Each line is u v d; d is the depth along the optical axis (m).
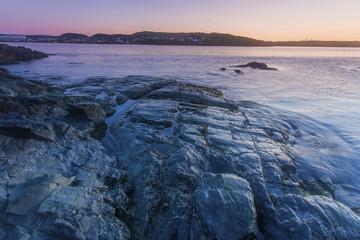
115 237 3.71
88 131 7.76
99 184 4.68
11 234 3.32
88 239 3.45
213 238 3.71
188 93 12.41
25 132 5.81
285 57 69.12
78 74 23.12
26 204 3.64
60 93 11.93
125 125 8.53
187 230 3.94
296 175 6.54
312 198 4.86
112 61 39.50
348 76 27.47
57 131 6.57
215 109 10.70
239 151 6.90
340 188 6.26
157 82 15.98
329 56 79.81
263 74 28.52
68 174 5.16
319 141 8.88
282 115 11.76
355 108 13.32
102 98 11.27
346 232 4.08
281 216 4.42
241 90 18.27
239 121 9.39
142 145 6.89
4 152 5.28
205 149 6.75
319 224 4.14
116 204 4.42
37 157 5.49
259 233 4.37
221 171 6.04
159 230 4.13
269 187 5.66
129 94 12.69
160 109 9.79
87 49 87.44
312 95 16.73
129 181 5.44
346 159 7.61
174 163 5.70
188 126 8.33
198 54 70.94
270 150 7.23
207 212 4.03
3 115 6.34
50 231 3.38
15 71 23.83
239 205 4.11
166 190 5.07
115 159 6.38
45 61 36.50
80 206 3.87
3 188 4.15
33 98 8.16
